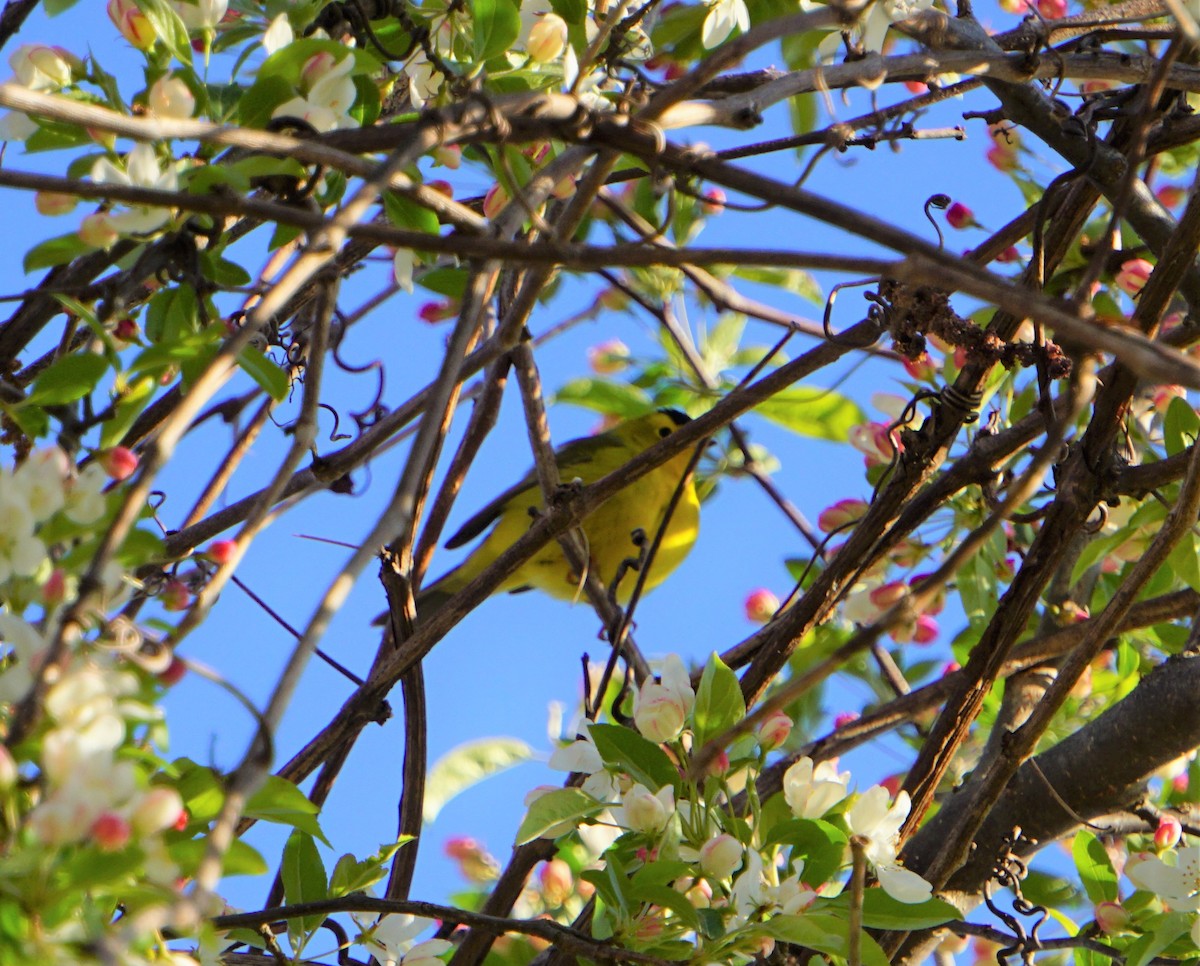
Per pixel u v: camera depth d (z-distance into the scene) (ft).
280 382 21.20
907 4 25.12
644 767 23.80
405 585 30.40
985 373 28.22
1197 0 26.66
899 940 27.86
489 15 23.91
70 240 19.85
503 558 29.78
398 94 29.76
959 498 36.17
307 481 30.42
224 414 31.68
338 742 29.37
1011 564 37.63
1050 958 34.63
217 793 18.74
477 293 19.21
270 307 16.19
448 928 32.19
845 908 22.76
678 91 19.58
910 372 35.35
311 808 19.11
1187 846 29.35
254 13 26.05
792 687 16.06
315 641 14.89
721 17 27.55
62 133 20.74
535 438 33.27
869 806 23.62
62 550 18.90
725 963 22.68
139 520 19.45
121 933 14.20
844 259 15.87
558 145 28.71
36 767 16.19
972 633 35.99
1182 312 38.04
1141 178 28.73
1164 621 32.19
